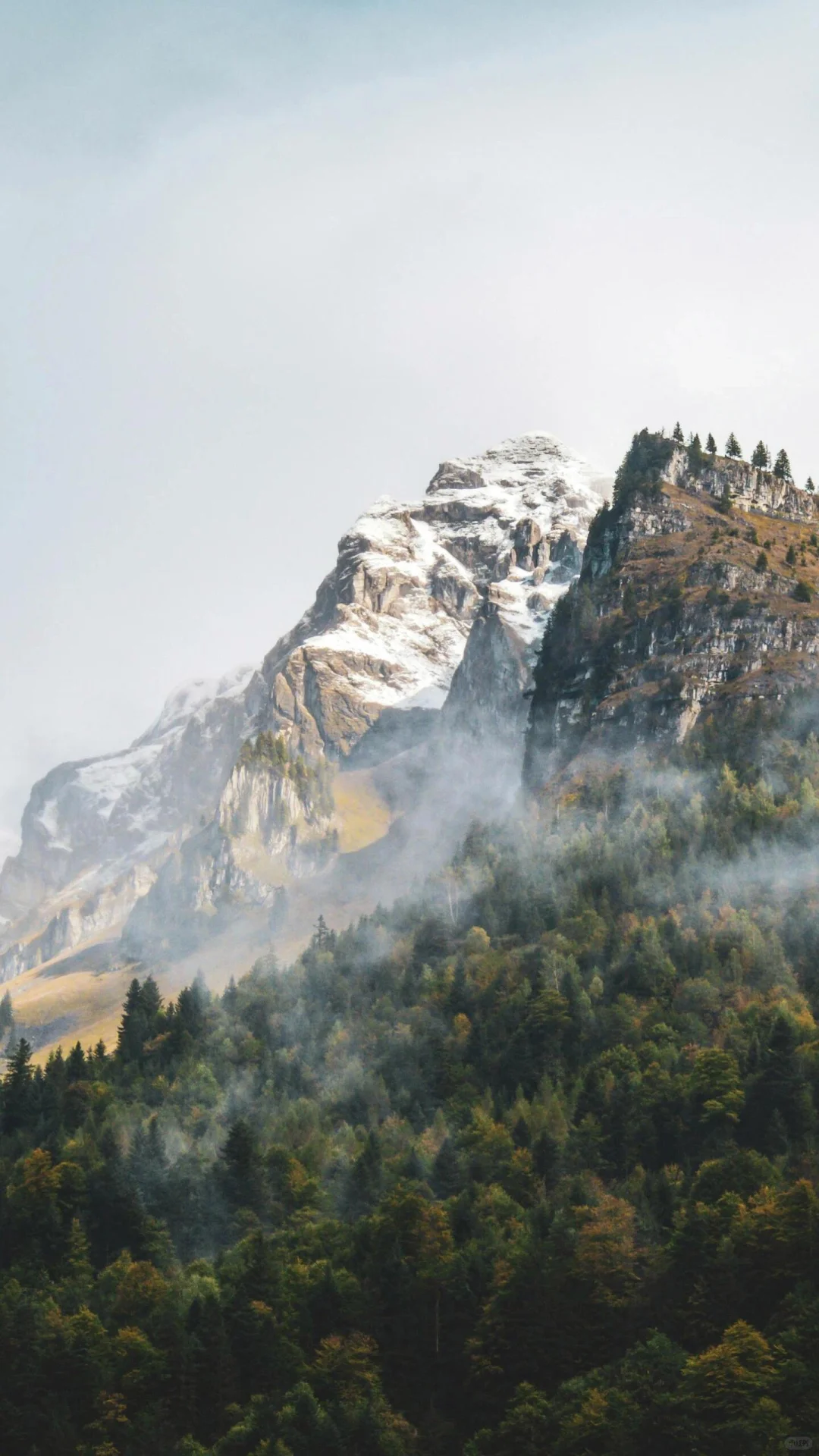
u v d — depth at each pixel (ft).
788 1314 597.93
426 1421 615.16
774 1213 629.51
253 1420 594.65
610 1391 584.81
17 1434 615.57
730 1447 555.28
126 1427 613.11
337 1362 623.36
